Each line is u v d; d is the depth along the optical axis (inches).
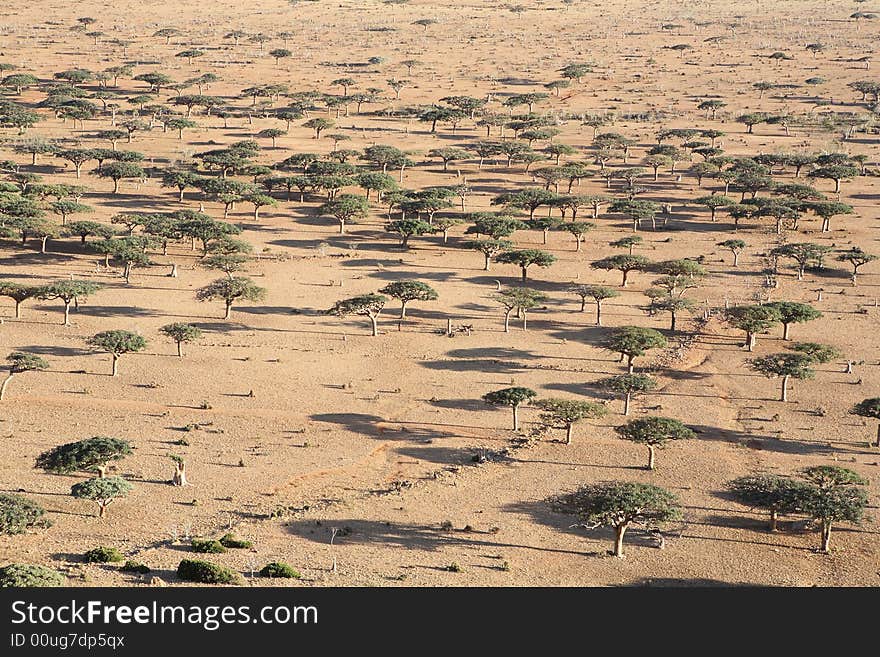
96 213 7647.6
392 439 4215.1
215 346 5236.2
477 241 6806.1
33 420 4210.1
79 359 4958.2
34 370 4739.2
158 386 4658.0
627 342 4913.9
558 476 3875.5
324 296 6156.5
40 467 3587.6
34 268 6412.4
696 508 3619.6
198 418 4335.6
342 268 6727.4
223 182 7859.3
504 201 7854.3
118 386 4640.8
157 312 5743.1
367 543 3243.1
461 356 5236.2
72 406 4382.4
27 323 5433.1
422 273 6678.2
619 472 3917.3
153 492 3602.4
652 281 6486.2
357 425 4347.9
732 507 3634.4
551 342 5472.4
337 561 3061.0
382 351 5275.6
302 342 5364.2
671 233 7652.6
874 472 3934.5
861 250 7003.0
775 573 3132.4
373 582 2861.7
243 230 7475.4
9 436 4028.1
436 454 4079.7
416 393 4734.3
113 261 6678.2
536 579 2999.5
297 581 2842.0
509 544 3292.3
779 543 3368.6
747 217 7637.8
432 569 3026.6
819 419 4493.1
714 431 4347.9
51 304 5762.8
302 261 6845.5
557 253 7204.7
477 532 3380.9
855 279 6579.7
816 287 6481.3
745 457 4072.3
